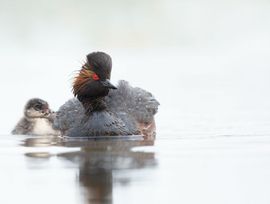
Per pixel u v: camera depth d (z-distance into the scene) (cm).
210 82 2456
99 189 1059
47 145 1479
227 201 1000
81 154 1334
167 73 2666
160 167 1193
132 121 1644
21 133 1723
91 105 1638
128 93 1722
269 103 2025
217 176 1124
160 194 1032
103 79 1622
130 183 1088
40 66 2764
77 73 1692
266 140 1454
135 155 1307
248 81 2448
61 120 1681
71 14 3328
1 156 1332
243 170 1157
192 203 993
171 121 1805
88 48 3125
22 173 1170
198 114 1892
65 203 1000
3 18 3262
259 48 3130
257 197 1015
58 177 1134
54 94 2230
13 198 1029
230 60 2944
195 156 1283
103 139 1553
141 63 2888
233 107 1980
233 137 1511
